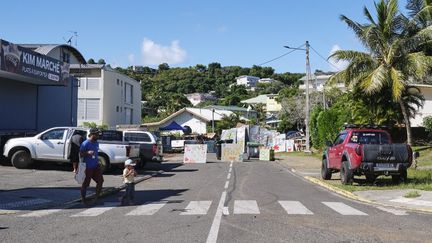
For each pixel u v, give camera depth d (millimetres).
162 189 16672
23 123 27609
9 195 13820
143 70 128750
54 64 27234
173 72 139250
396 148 16828
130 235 8727
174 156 43375
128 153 21656
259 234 8797
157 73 135625
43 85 29094
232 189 16641
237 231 9070
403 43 27266
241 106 120500
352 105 36469
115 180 19141
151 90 113000
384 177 20234
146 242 8141
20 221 10227
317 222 10078
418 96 34500
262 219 10398
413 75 28703
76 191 14977
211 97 131750
